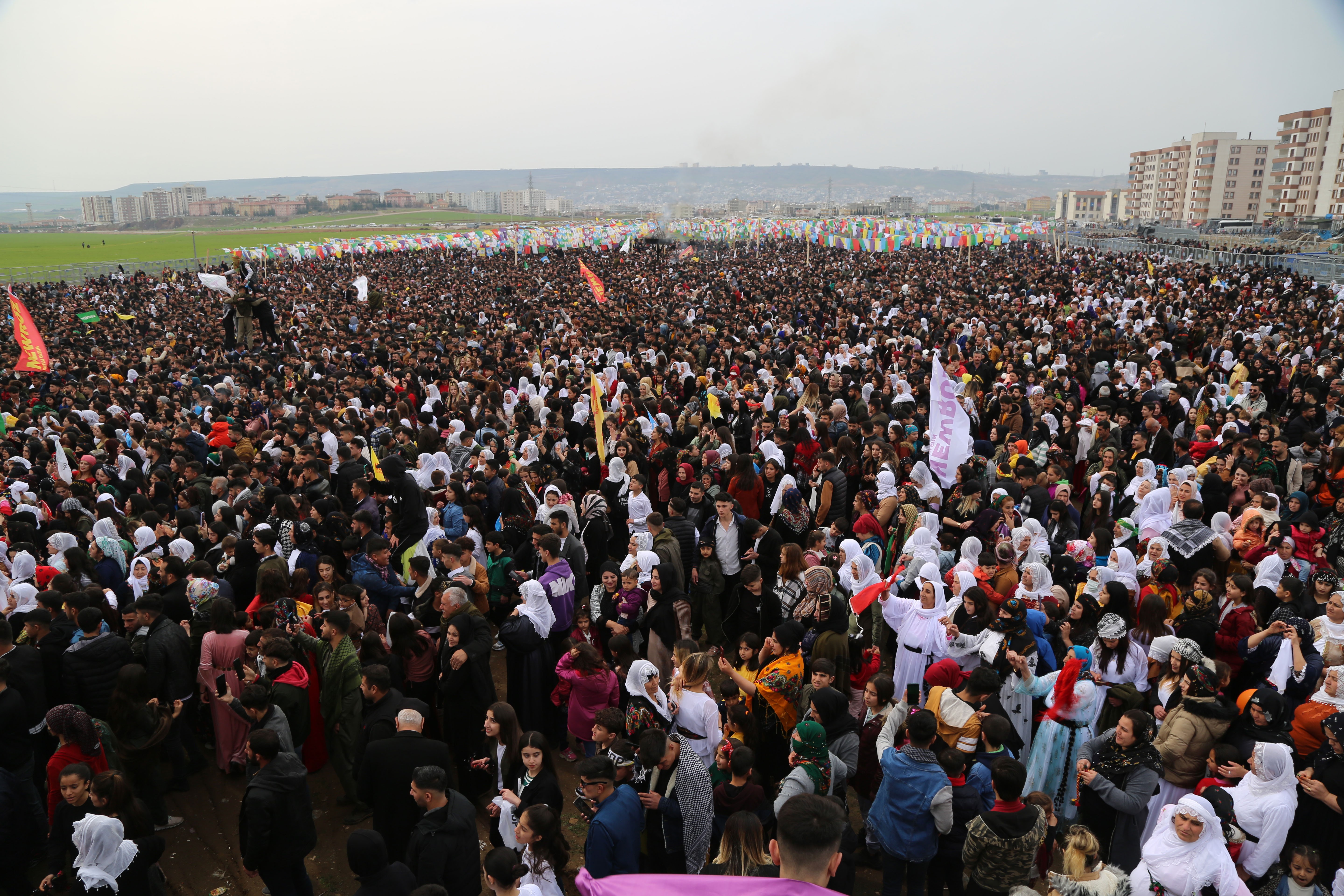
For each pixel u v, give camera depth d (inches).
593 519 375.2
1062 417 518.9
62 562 317.4
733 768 209.0
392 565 358.0
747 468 401.1
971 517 379.9
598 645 327.3
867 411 544.4
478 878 195.3
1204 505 407.5
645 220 4350.4
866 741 233.9
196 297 1951.3
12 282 2426.2
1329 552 353.7
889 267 2076.8
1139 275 1708.9
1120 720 209.0
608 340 942.4
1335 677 213.3
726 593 356.2
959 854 200.5
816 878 99.3
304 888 217.8
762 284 1717.5
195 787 286.2
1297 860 186.9
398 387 693.3
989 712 220.7
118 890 188.2
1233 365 709.9
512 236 3420.3
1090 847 171.6
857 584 295.6
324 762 292.2
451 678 259.6
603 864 185.2
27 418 597.3
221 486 393.7
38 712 251.4
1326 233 3329.2
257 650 271.0
